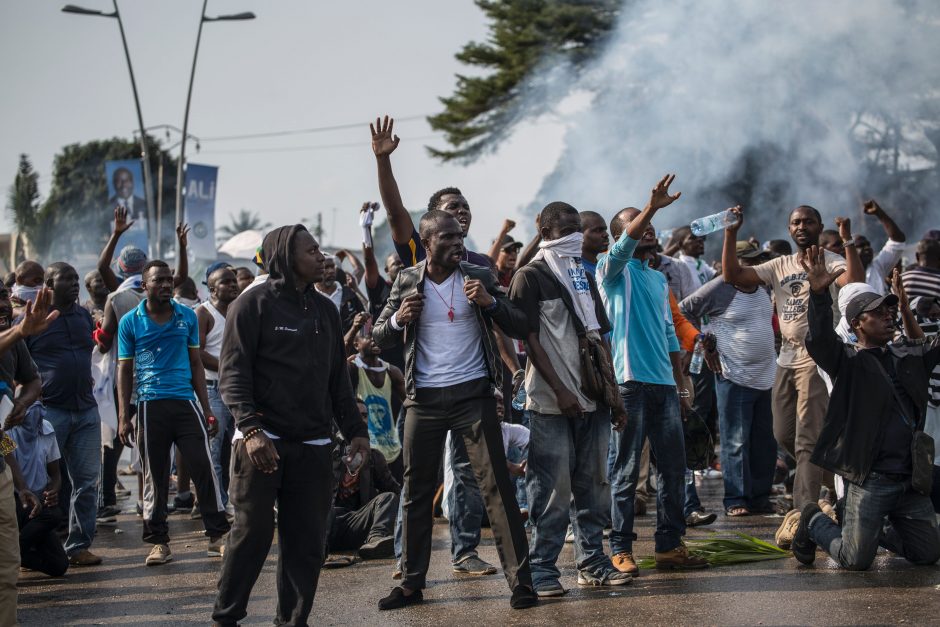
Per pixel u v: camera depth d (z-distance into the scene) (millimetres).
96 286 10102
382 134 5809
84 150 66500
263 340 4730
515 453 7805
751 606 5160
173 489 10984
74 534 7059
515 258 9375
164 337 7117
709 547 6516
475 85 30656
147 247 27469
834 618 4883
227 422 8938
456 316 5340
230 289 8922
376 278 8305
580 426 5660
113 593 6133
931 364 6031
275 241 4789
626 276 6051
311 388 4785
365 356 8633
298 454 4762
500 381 5332
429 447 5355
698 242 10250
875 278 8844
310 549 4789
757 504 8328
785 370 7363
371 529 7043
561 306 5566
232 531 4723
